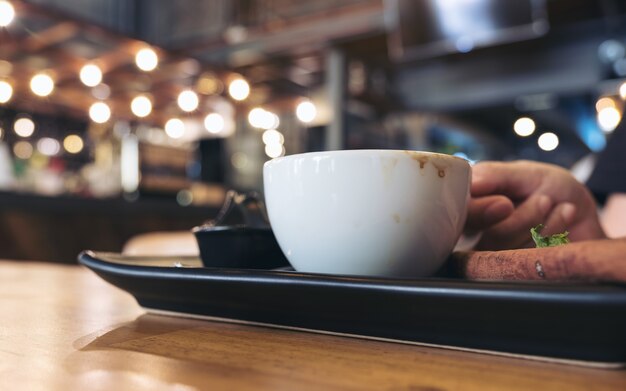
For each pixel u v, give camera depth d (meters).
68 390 0.25
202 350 0.31
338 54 4.32
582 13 3.63
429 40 3.22
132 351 0.30
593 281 0.28
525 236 0.45
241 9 4.71
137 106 3.99
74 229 2.53
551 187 0.45
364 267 0.37
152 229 2.87
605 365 0.27
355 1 4.25
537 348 0.29
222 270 0.36
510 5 3.00
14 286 0.59
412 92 4.96
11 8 2.73
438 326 0.31
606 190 0.84
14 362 0.28
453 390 0.25
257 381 0.26
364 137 5.18
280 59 4.64
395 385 0.25
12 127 4.44
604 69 4.11
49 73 3.80
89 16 4.77
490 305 0.28
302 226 0.37
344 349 0.31
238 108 5.04
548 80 4.38
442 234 0.37
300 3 4.49
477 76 4.68
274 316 0.36
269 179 0.39
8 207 2.26
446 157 0.36
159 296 0.40
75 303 0.47
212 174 4.50
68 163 4.48
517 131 5.58
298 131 5.84
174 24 5.07
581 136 6.41
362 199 0.36
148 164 3.34
